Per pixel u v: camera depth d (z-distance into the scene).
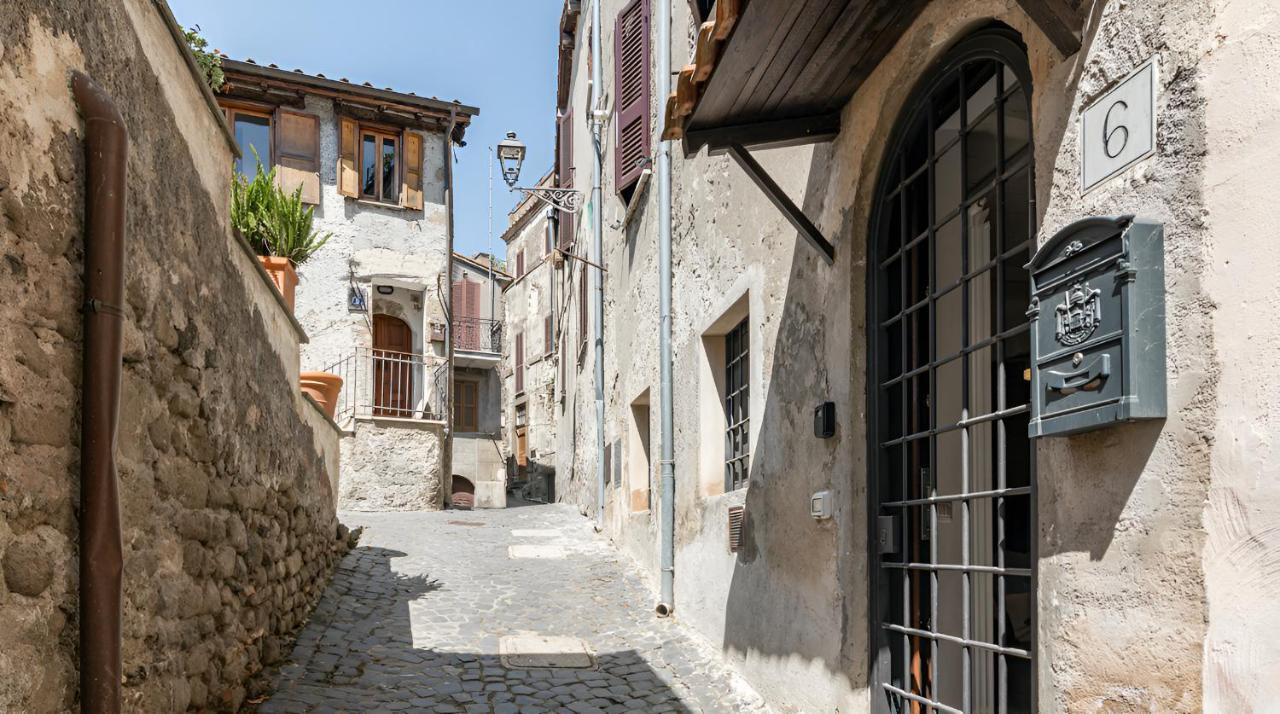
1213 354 1.78
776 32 3.24
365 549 8.88
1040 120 2.48
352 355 15.02
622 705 5.01
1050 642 2.29
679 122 3.90
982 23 2.97
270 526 5.14
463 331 23.31
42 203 2.36
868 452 3.79
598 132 12.16
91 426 2.51
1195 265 1.84
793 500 4.61
